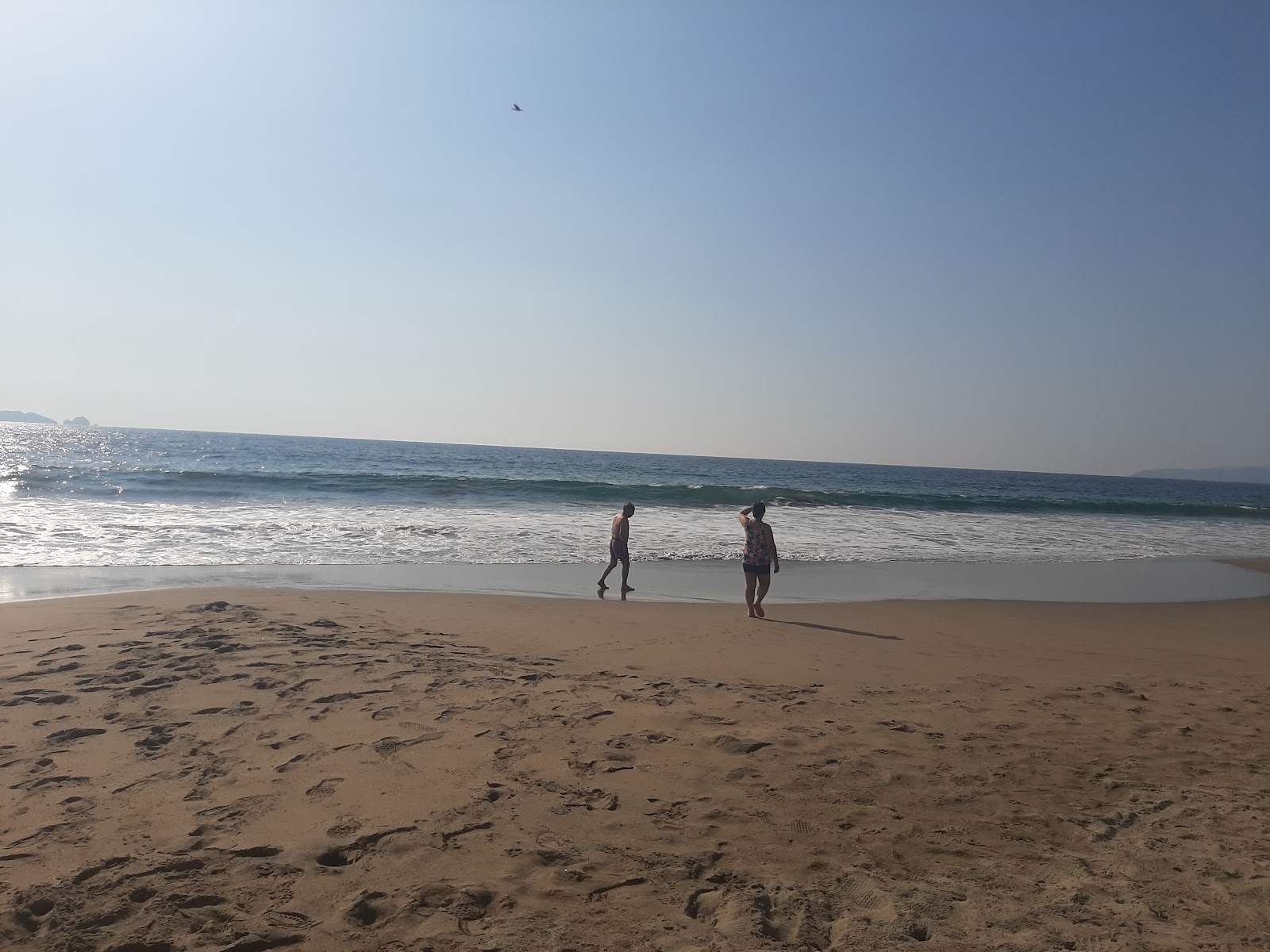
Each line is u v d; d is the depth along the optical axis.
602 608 9.91
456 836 3.47
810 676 6.84
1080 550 20.31
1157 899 3.07
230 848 3.29
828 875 3.22
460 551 15.17
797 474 90.12
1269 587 15.03
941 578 14.34
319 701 5.35
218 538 15.29
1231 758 4.89
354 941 2.65
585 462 86.50
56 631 7.13
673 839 3.52
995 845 3.56
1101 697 6.42
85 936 2.62
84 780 3.96
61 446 74.69
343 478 30.44
